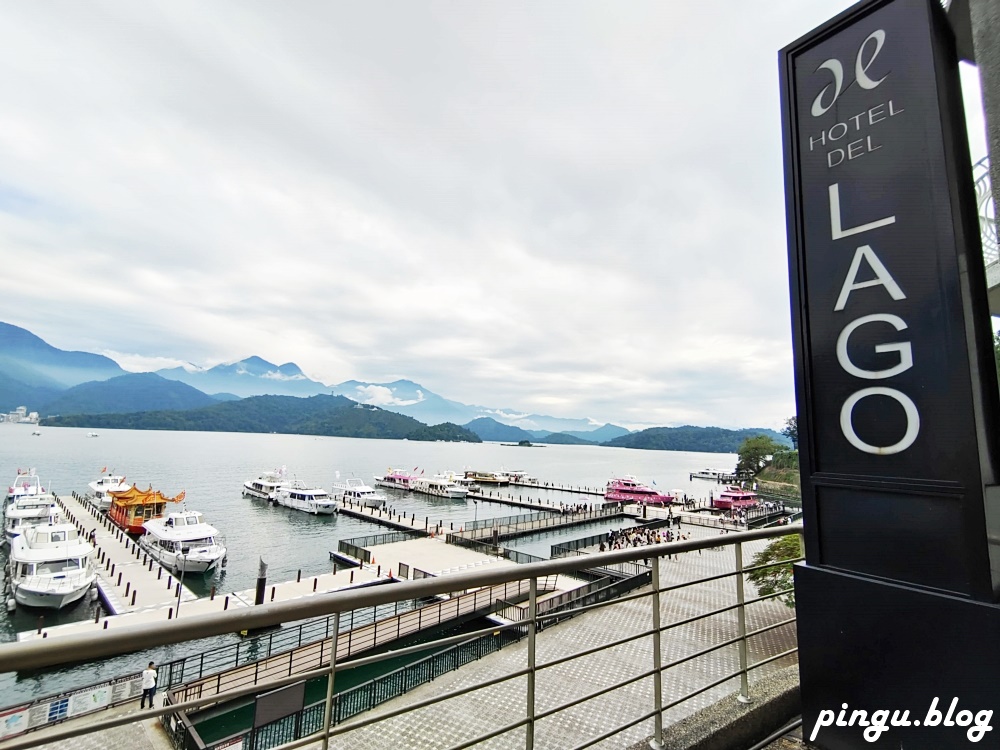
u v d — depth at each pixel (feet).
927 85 7.02
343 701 28.35
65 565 80.69
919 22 7.16
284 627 50.85
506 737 20.71
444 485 232.94
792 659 27.94
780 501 182.29
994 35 6.44
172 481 259.80
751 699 9.68
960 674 6.16
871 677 7.08
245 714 37.14
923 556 6.72
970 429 6.31
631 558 8.18
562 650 29.60
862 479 7.38
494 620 54.08
